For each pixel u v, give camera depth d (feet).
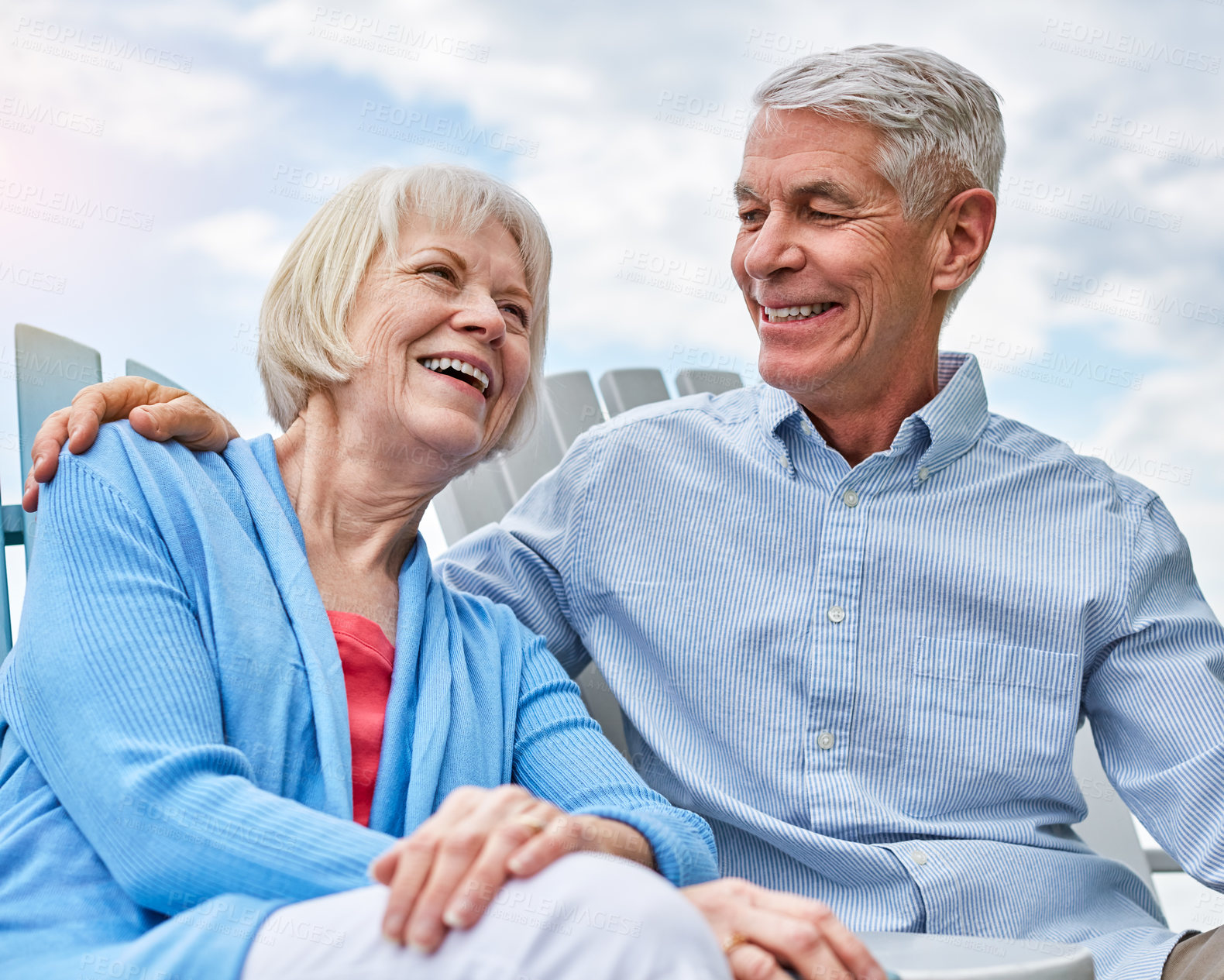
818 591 5.00
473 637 4.44
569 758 4.21
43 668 3.14
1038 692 4.95
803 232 5.00
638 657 5.16
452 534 6.33
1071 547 5.11
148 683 3.10
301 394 4.27
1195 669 4.88
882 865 4.57
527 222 4.48
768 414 5.32
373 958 2.31
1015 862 4.71
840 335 4.98
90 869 3.06
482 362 4.26
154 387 4.05
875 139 4.92
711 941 2.31
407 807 3.64
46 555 3.38
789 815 4.82
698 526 5.22
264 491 3.93
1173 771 4.77
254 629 3.54
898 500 5.15
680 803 4.97
